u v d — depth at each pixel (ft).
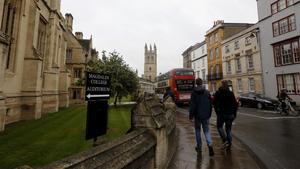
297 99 66.33
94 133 14.96
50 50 54.49
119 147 8.77
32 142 21.34
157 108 15.75
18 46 37.42
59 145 20.15
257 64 83.51
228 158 16.99
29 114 38.83
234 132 28.81
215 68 119.75
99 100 15.70
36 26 43.86
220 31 114.32
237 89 97.04
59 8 62.34
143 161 10.30
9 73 34.50
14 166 14.53
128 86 74.43
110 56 74.08
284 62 72.13
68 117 42.19
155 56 359.05
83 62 108.88
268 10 78.84
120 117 42.57
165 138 15.30
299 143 22.52
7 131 27.22
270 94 77.00
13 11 37.35
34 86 39.55
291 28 69.56
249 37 88.79
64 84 69.41
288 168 15.33
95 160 7.02
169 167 14.85
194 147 20.52
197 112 18.54
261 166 15.56
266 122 37.55
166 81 82.79
